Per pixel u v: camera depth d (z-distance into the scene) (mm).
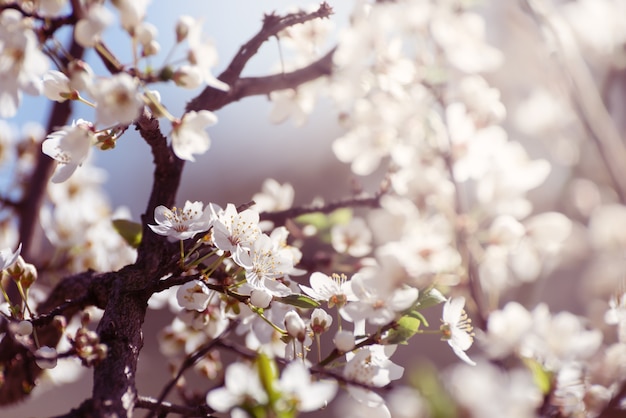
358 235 593
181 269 442
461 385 371
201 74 422
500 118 605
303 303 445
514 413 388
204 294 465
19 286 460
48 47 427
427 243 471
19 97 429
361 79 585
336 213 596
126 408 389
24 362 517
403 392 401
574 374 450
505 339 469
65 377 611
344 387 425
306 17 524
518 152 580
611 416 426
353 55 579
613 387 456
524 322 477
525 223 553
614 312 504
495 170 568
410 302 445
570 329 462
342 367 457
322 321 456
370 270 451
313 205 597
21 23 420
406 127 601
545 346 458
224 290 445
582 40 613
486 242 557
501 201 562
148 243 468
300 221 594
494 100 610
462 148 584
